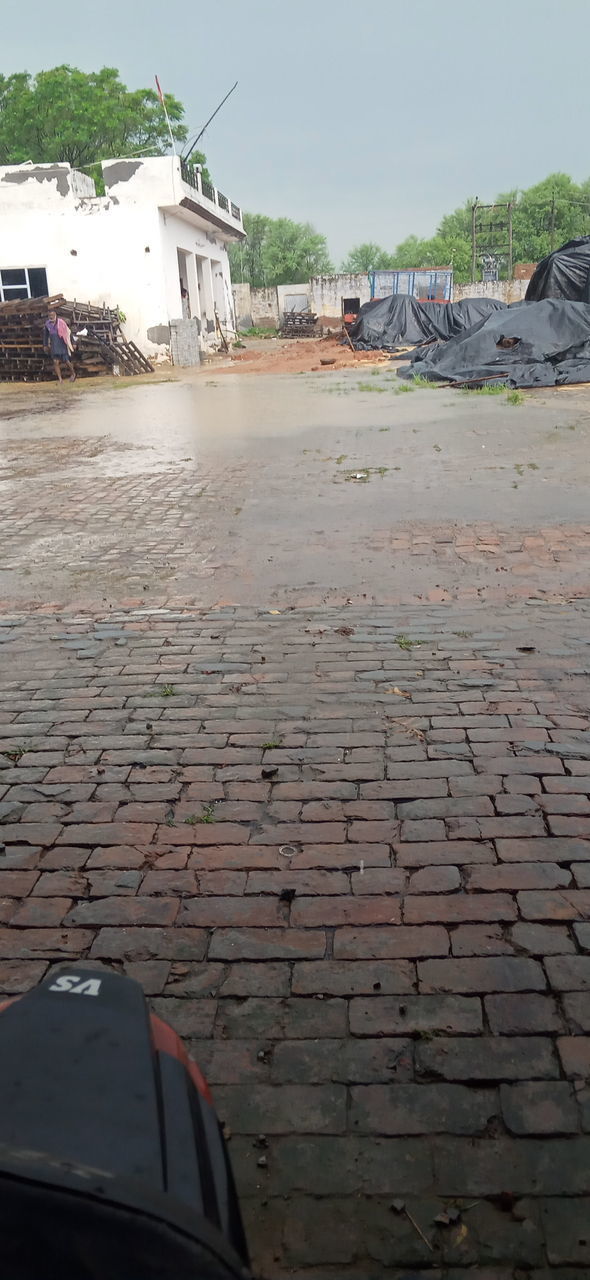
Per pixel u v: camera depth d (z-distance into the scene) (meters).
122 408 19.22
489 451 12.05
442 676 5.19
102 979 1.80
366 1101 2.46
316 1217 2.14
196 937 3.14
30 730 4.75
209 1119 1.57
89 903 3.34
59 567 7.71
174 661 5.61
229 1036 2.70
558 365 21.72
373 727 4.61
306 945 3.08
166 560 7.78
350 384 22.02
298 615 6.33
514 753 4.27
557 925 3.12
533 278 29.89
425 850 3.57
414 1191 2.20
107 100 54.34
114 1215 1.12
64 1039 1.61
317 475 11.00
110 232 31.28
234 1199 1.43
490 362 22.52
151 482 11.05
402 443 12.98
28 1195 1.14
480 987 2.86
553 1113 2.39
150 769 4.30
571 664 5.27
